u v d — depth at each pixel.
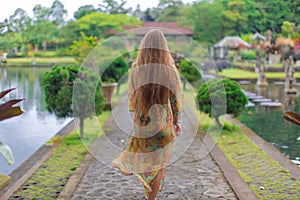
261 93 11.31
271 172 3.90
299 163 4.57
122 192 3.38
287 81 11.46
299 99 10.00
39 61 20.50
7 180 3.45
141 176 2.72
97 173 3.91
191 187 3.50
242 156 4.53
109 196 3.28
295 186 3.48
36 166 4.21
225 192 3.38
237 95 6.04
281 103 9.30
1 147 2.05
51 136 6.06
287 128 6.49
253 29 29.16
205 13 27.27
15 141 5.76
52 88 5.84
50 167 4.17
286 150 5.15
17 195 3.33
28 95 10.20
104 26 20.97
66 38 22.03
